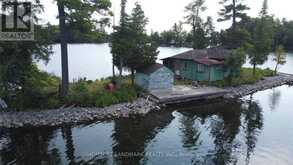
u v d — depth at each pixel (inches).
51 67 2385.6
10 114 978.1
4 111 992.9
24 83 1015.6
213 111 1218.0
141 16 1341.0
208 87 1513.3
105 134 904.9
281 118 1149.7
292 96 1553.9
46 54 1023.0
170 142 864.3
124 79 1496.1
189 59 1664.6
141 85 1397.6
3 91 974.4
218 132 967.0
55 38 1133.7
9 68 940.6
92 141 847.7
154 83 1360.7
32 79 1033.5
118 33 1312.7
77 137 872.9
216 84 1583.4
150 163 725.3
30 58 984.9
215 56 1737.2
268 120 1119.6
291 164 748.0
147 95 1278.3
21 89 1031.6
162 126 1003.3
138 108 1150.3
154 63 1433.3
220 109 1252.5
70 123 981.8
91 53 3907.5
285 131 996.6
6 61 938.7
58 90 1136.2
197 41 2785.4
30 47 964.6
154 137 898.1
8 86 973.2
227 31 2415.1
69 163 708.7
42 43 983.6
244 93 1568.7
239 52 1673.2
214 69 1619.1
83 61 2901.1
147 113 1135.0
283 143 885.2
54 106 1048.2
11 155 741.3
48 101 1056.2
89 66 2519.7
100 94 1157.7
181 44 5172.2
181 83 1562.5
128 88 1280.8
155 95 1268.5
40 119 967.6
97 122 1006.4
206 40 2856.8
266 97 1517.0
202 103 1336.1
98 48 5027.1
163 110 1196.5
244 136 938.1
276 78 2005.4
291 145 870.4
